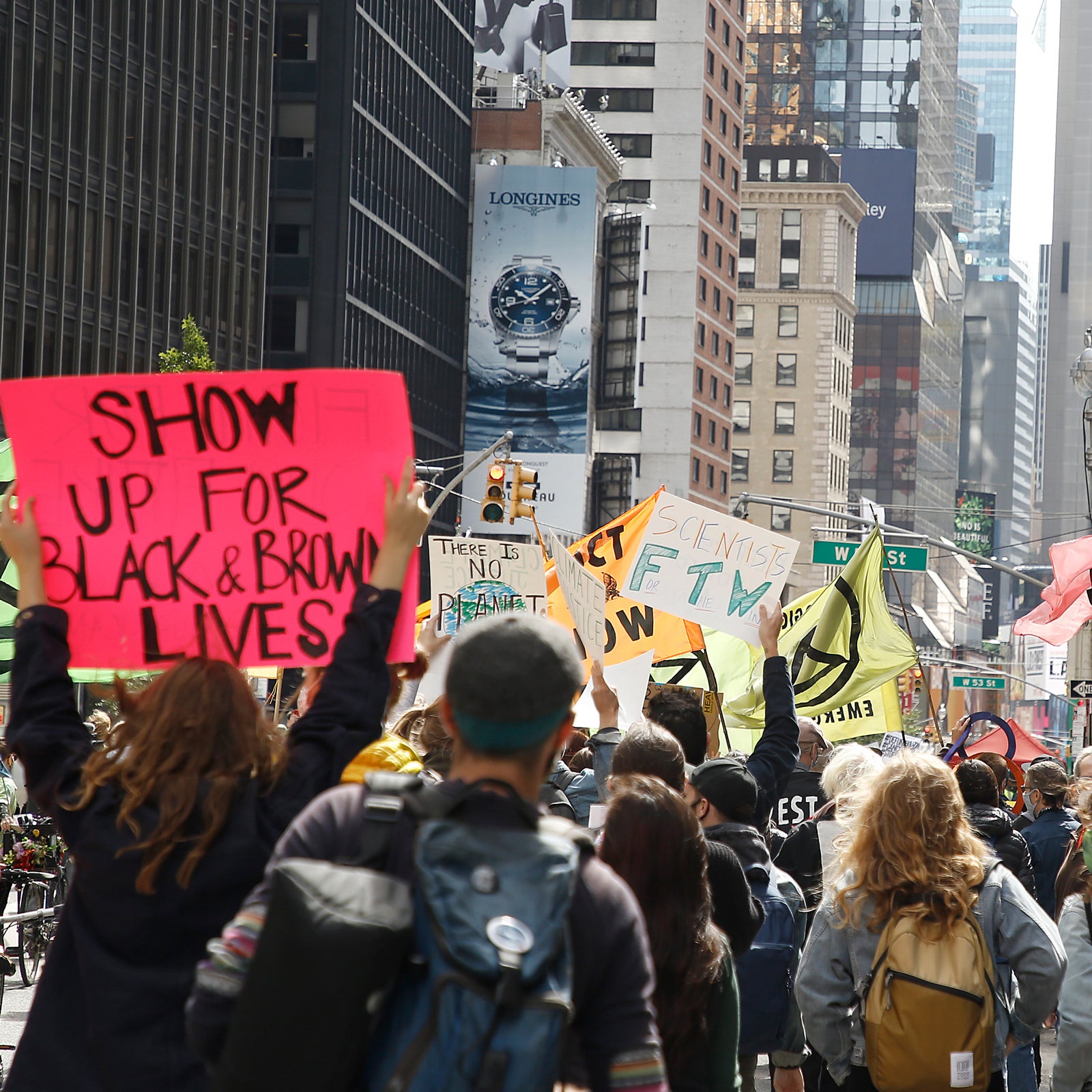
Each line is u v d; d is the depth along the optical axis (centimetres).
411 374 12350
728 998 694
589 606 1526
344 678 603
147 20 9112
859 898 814
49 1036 575
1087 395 5650
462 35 13375
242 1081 423
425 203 12569
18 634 629
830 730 2083
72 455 702
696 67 16950
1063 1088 930
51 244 8469
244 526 702
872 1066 804
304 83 10938
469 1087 420
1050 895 1583
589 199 13425
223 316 9900
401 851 449
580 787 1175
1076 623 2847
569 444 13312
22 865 2323
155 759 568
